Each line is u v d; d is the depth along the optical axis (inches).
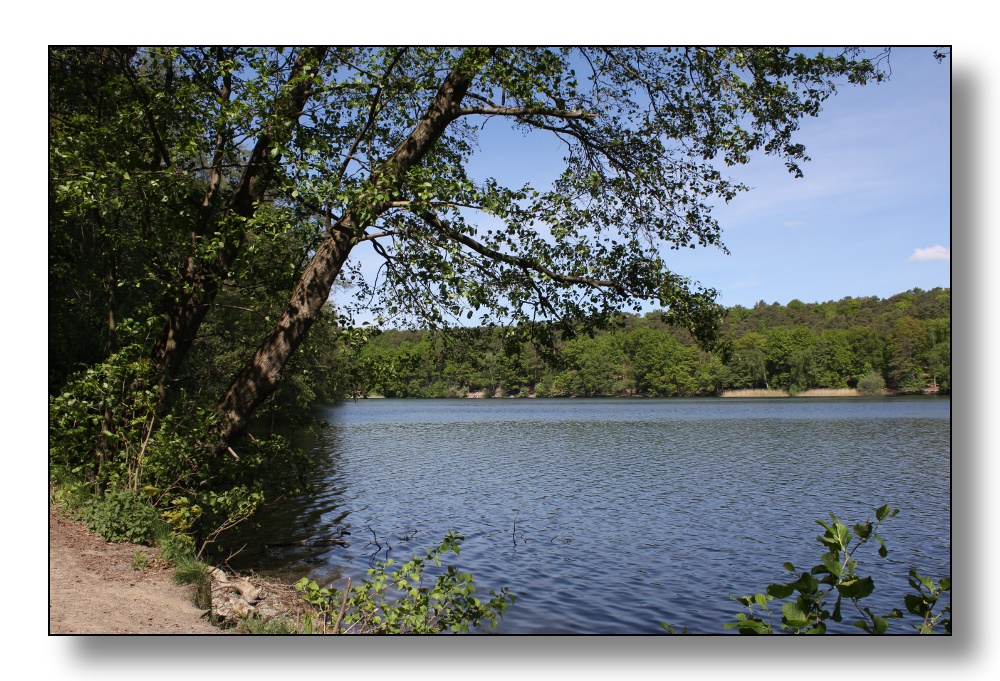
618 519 553.9
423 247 265.6
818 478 803.4
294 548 422.0
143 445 306.0
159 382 323.9
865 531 116.6
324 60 300.4
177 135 311.7
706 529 517.7
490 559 420.5
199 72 318.7
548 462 971.9
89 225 359.3
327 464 917.8
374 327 288.7
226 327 447.2
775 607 338.0
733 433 1483.8
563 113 287.1
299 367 347.3
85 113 327.9
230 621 239.8
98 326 435.5
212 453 303.6
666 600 345.1
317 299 293.7
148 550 279.0
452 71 281.0
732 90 281.1
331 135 327.9
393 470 860.0
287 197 299.0
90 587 234.1
